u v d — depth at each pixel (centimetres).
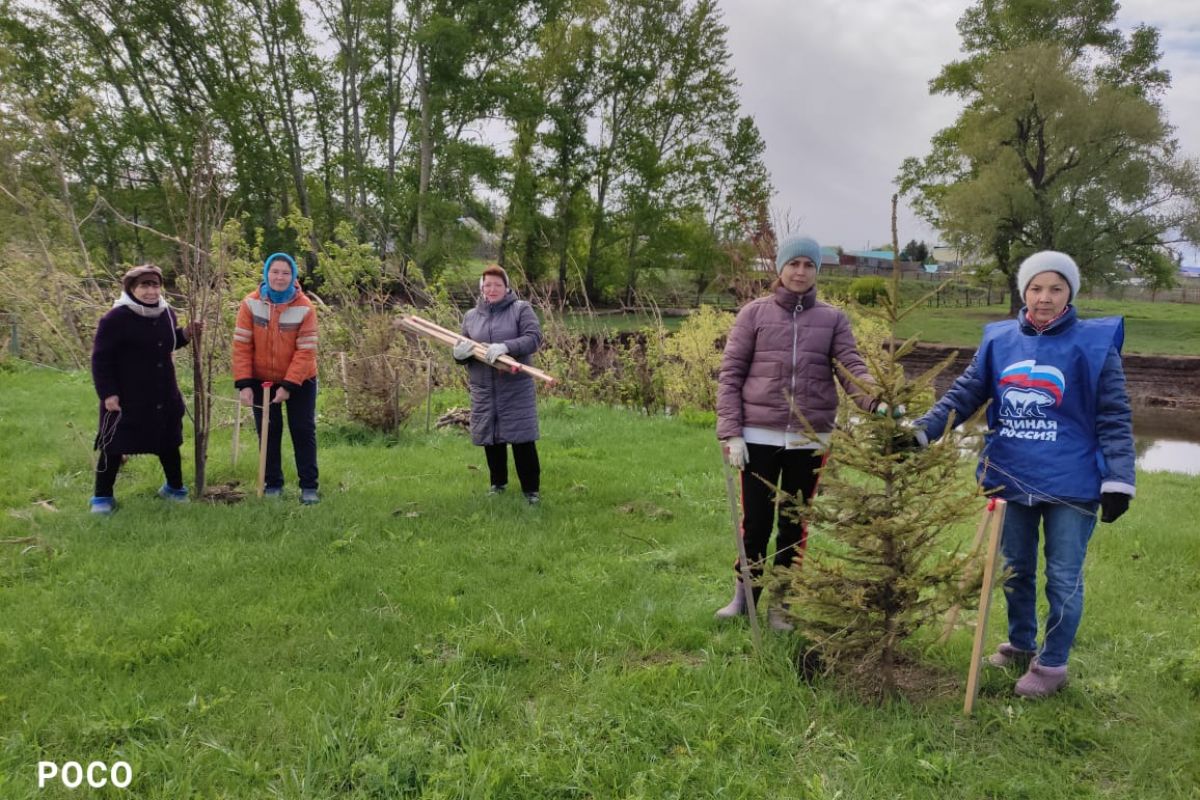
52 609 370
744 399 362
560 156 3647
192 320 552
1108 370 303
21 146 1347
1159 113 3130
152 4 2964
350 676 317
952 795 258
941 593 297
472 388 582
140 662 322
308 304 576
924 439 300
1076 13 3678
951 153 3925
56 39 2927
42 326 1212
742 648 354
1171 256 3278
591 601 400
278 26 3291
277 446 590
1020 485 318
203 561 437
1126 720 304
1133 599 436
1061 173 3288
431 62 3219
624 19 3722
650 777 261
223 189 602
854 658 321
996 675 336
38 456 672
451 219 3022
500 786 252
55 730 276
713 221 3772
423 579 420
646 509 578
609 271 3744
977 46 3991
